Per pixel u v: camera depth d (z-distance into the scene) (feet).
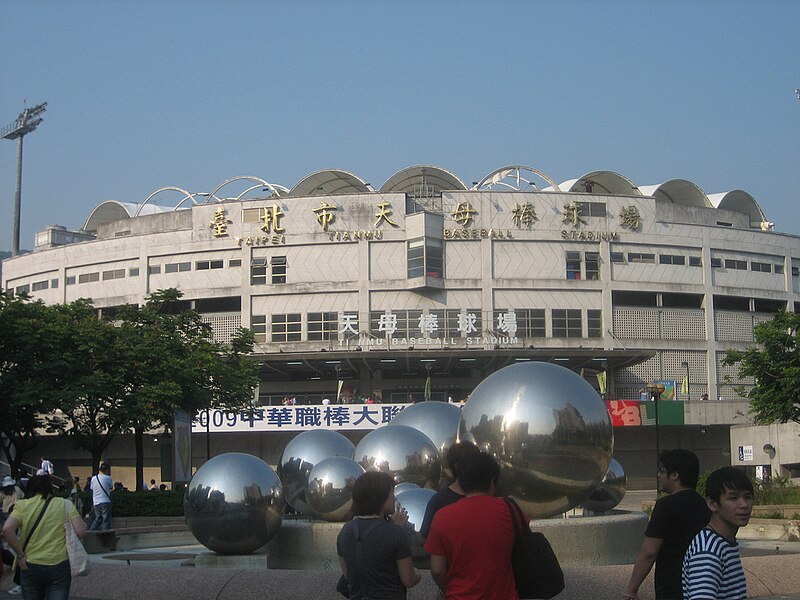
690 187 255.50
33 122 324.39
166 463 114.42
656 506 26.91
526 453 42.04
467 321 220.23
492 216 225.15
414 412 60.18
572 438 42.16
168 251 233.76
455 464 26.11
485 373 225.97
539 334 223.71
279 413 200.85
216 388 149.18
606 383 226.79
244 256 227.81
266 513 48.32
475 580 22.24
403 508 40.75
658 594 26.40
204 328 156.35
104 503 81.56
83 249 244.42
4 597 45.60
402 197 223.92
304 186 244.83
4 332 130.82
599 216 230.27
